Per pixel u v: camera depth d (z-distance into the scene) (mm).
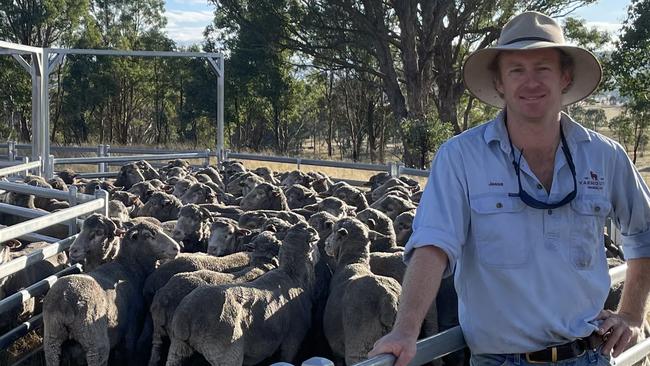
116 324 7105
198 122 61875
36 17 56438
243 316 6422
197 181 14797
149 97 65375
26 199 12492
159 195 11938
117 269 7660
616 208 3422
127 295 7441
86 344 6691
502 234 3143
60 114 61750
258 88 53875
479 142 3240
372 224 8852
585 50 3223
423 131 33094
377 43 38375
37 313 8641
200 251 9922
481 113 52938
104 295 6984
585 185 3223
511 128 3234
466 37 42719
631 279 3520
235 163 18203
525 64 3197
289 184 15656
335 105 65875
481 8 38406
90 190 14625
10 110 63031
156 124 68062
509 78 3227
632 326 3383
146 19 66438
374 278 6602
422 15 37656
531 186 3180
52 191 10195
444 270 3105
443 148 3299
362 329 6414
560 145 3248
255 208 12336
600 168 3270
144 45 64500
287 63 51188
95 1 65562
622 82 35594
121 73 60281
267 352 6715
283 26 39250
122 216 10828
